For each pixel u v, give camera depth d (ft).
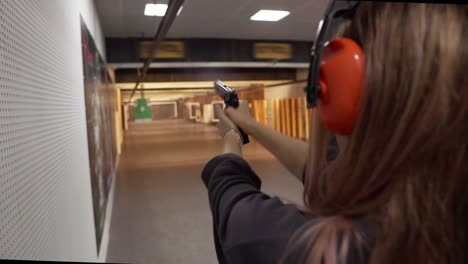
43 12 3.58
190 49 20.33
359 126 0.99
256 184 1.60
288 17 15.80
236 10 14.51
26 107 2.87
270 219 1.18
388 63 0.92
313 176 1.20
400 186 0.95
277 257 1.09
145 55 19.48
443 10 0.91
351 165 1.02
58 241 3.57
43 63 3.52
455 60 0.88
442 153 0.92
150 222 11.14
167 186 15.62
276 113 34.14
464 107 0.89
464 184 0.93
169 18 9.89
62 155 4.14
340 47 1.03
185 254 8.87
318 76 1.13
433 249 0.94
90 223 6.13
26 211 2.66
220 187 1.49
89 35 8.09
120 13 13.89
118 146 24.90
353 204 1.04
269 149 2.06
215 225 1.46
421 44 0.89
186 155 24.43
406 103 0.90
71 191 4.51
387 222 0.97
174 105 87.20
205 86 35.78
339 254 1.01
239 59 21.15
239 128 2.10
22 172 2.65
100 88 10.86
